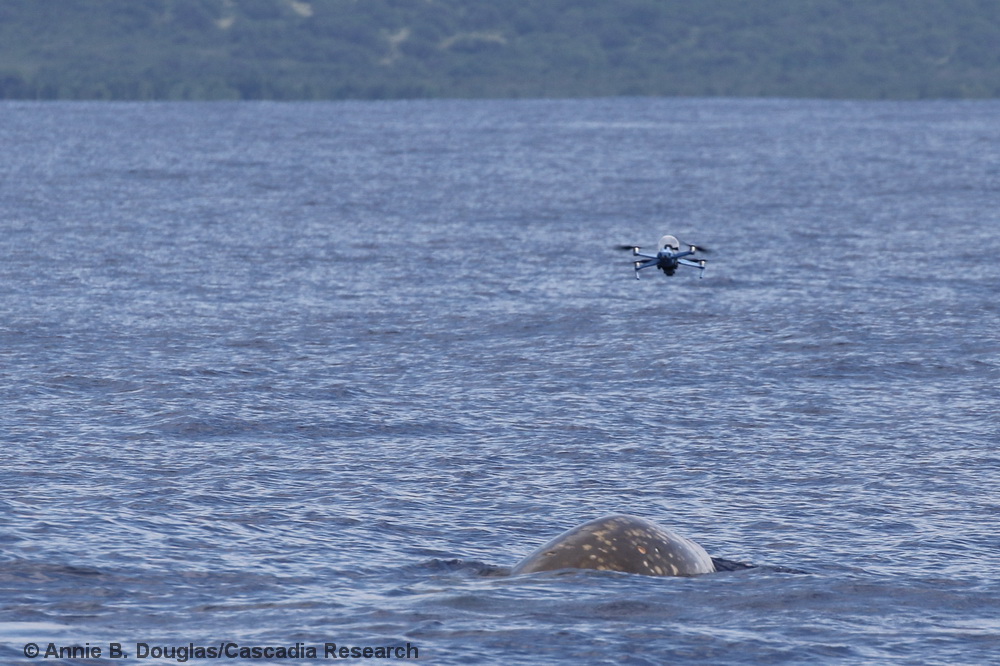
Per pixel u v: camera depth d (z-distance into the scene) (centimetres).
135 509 4791
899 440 6256
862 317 9875
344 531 4569
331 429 6444
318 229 16600
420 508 4984
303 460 5788
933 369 8025
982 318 9844
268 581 3803
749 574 3781
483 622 3256
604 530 3841
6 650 3002
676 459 5891
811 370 8006
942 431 6450
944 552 4416
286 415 6738
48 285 11531
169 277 12131
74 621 3297
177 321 9738
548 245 14975
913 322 9656
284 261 13388
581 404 7081
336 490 5244
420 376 7869
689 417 6781
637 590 3544
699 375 7888
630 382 7700
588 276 12412
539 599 3447
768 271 12700
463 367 8150
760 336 9150
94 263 13038
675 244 6931
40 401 7006
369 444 6141
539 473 5609
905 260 13500
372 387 7531
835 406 7038
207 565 3981
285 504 4975
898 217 18238
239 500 5022
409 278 12219
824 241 15362
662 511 5009
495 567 4059
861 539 4600
